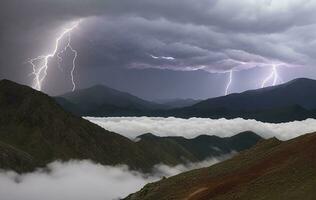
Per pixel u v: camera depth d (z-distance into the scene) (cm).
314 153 5884
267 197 5262
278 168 6075
